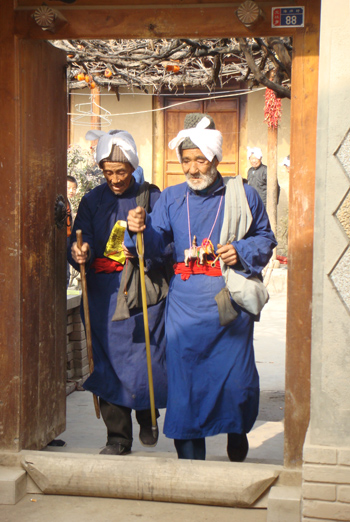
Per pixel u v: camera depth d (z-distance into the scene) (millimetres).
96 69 8867
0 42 3422
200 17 3338
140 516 3213
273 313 9797
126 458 3443
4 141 3451
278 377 6355
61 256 4012
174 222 3701
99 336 3951
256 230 3688
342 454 2855
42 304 3764
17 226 3465
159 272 3961
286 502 3133
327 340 2867
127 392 3873
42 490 3445
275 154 12758
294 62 3250
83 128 16156
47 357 3857
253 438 4617
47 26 3285
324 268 2857
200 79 12188
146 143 16234
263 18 3221
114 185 3977
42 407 3803
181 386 3555
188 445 3564
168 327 3646
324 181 2836
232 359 3547
